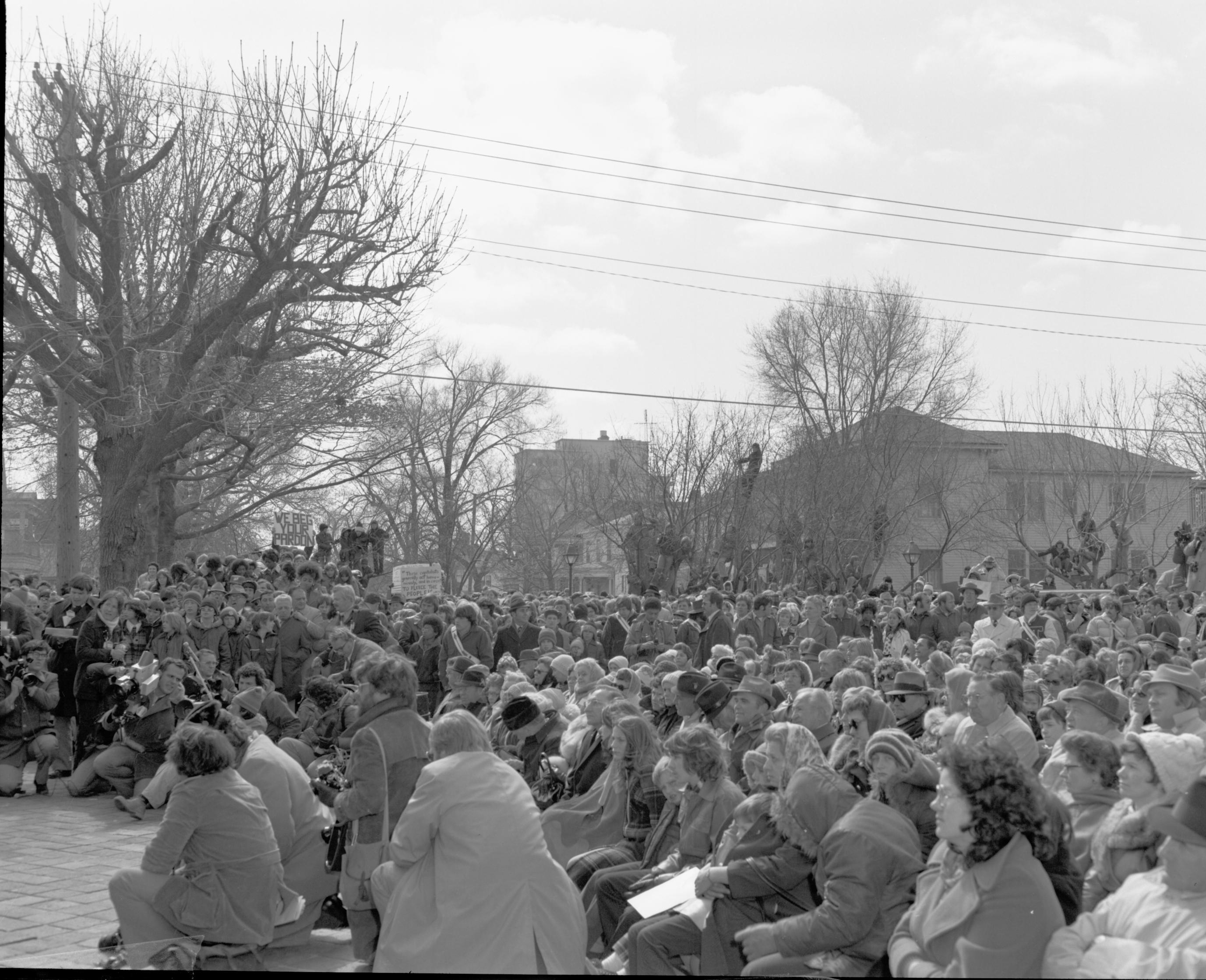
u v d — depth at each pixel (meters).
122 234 22.67
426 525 63.75
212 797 6.96
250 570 19.78
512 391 62.00
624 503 44.81
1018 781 4.51
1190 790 4.64
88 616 13.99
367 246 23.38
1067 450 52.53
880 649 18.66
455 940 5.88
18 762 13.43
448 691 14.11
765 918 5.96
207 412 23.69
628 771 7.74
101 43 22.23
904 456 47.84
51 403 23.62
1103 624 15.14
